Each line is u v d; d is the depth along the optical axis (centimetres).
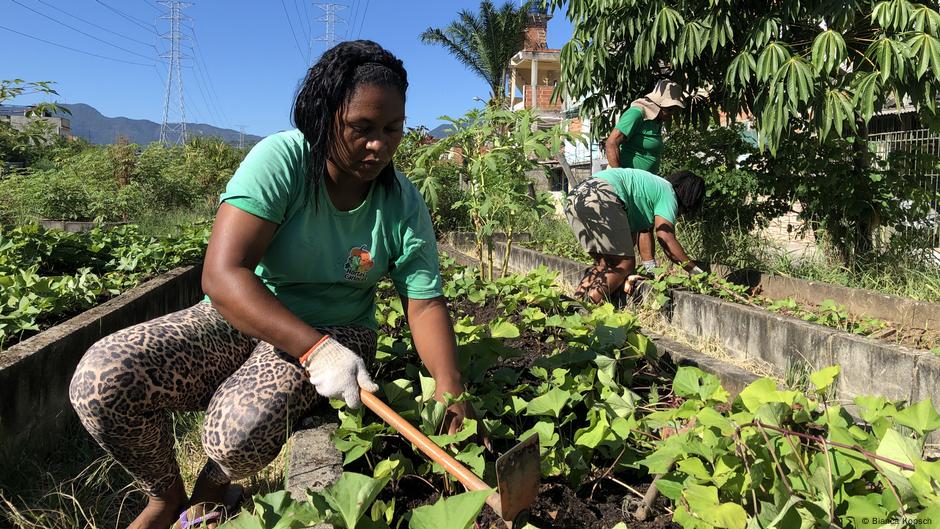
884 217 636
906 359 342
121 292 486
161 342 198
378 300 433
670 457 181
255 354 210
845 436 171
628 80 650
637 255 707
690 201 541
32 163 1859
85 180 1666
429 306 227
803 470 165
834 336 382
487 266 601
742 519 154
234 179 196
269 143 202
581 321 346
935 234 669
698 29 550
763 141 535
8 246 545
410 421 211
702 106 681
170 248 636
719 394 220
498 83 2612
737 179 696
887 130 933
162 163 1866
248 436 193
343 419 210
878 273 611
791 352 409
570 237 938
